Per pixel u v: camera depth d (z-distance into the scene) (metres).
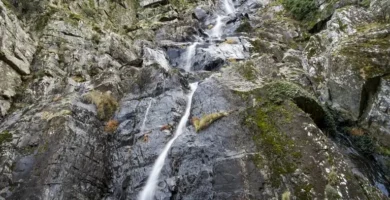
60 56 11.19
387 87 8.70
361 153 8.21
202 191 6.05
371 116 8.77
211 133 6.88
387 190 7.29
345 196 5.40
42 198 6.23
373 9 11.76
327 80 10.11
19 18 11.26
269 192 5.51
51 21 11.91
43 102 8.74
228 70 8.70
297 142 6.13
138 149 7.57
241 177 5.80
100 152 7.62
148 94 9.03
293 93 7.34
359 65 9.27
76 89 9.46
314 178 5.60
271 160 5.93
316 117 7.82
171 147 7.08
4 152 7.03
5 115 8.80
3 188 6.49
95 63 11.79
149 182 6.77
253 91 7.39
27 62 10.33
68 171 6.77
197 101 7.93
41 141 7.23
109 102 8.91
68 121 7.55
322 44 12.22
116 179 7.28
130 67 10.59
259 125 6.53
